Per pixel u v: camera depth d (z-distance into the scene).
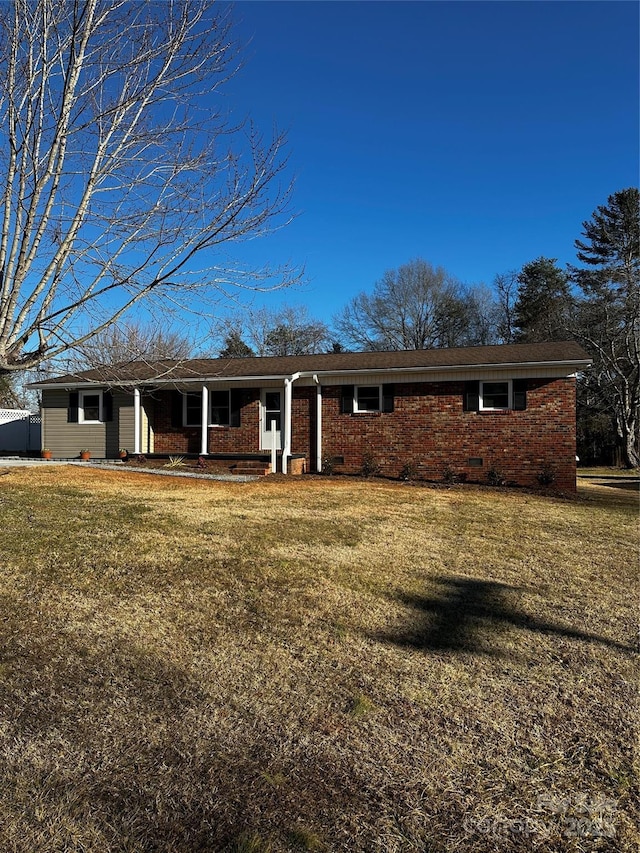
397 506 10.09
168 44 4.73
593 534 8.35
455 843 2.14
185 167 4.68
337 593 5.08
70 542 6.04
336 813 2.28
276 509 9.07
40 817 2.17
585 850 2.14
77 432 17.52
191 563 5.64
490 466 14.38
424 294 42.38
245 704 3.14
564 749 2.82
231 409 16.56
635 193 37.44
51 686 3.20
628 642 4.27
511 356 14.78
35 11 4.33
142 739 2.74
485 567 6.24
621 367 30.83
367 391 15.49
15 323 4.16
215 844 2.07
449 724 3.02
